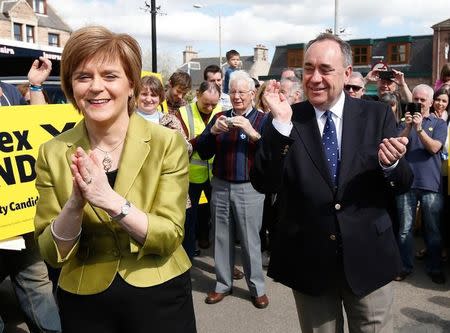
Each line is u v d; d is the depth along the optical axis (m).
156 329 1.82
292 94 5.02
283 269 2.43
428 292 4.56
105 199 1.63
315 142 2.34
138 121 1.89
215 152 4.31
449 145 4.73
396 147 2.07
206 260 5.51
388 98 5.18
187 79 5.62
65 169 1.82
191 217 4.93
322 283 2.32
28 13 36.91
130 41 1.79
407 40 36.75
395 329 3.86
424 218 4.81
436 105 5.21
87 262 1.81
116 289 1.78
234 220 4.31
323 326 2.42
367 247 2.28
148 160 1.84
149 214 1.75
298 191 2.35
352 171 2.27
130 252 1.79
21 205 3.21
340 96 2.40
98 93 1.73
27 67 5.41
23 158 3.25
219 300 4.38
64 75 1.78
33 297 3.31
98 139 1.85
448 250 5.29
